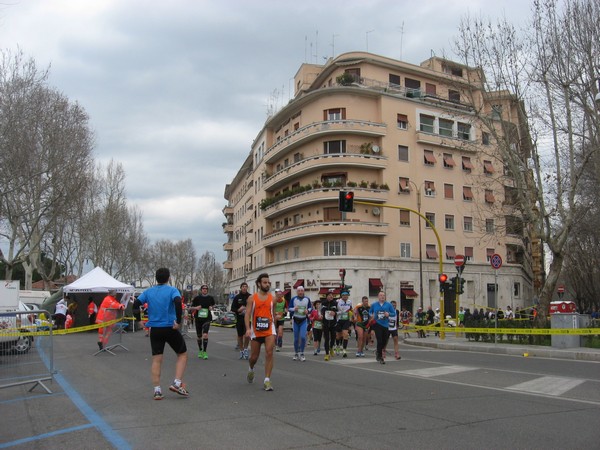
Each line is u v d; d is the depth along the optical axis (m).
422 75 51.75
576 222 23.44
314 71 60.97
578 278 44.19
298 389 9.19
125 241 60.25
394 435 5.89
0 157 26.72
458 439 5.73
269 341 9.20
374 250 46.28
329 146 47.34
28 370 9.45
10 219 32.69
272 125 57.38
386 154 46.94
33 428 6.32
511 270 52.94
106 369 12.14
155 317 8.16
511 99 24.06
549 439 5.75
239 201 81.31
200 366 12.80
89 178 38.72
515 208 25.75
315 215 47.66
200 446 5.42
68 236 52.84
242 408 7.39
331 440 5.66
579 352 15.84
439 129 50.12
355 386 9.63
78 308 30.73
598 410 7.39
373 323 14.34
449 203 49.72
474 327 23.39
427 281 47.75
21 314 9.29
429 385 9.82
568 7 22.42
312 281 46.31
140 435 5.87
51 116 30.41
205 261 123.88
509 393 8.90
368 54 49.53
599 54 21.80
